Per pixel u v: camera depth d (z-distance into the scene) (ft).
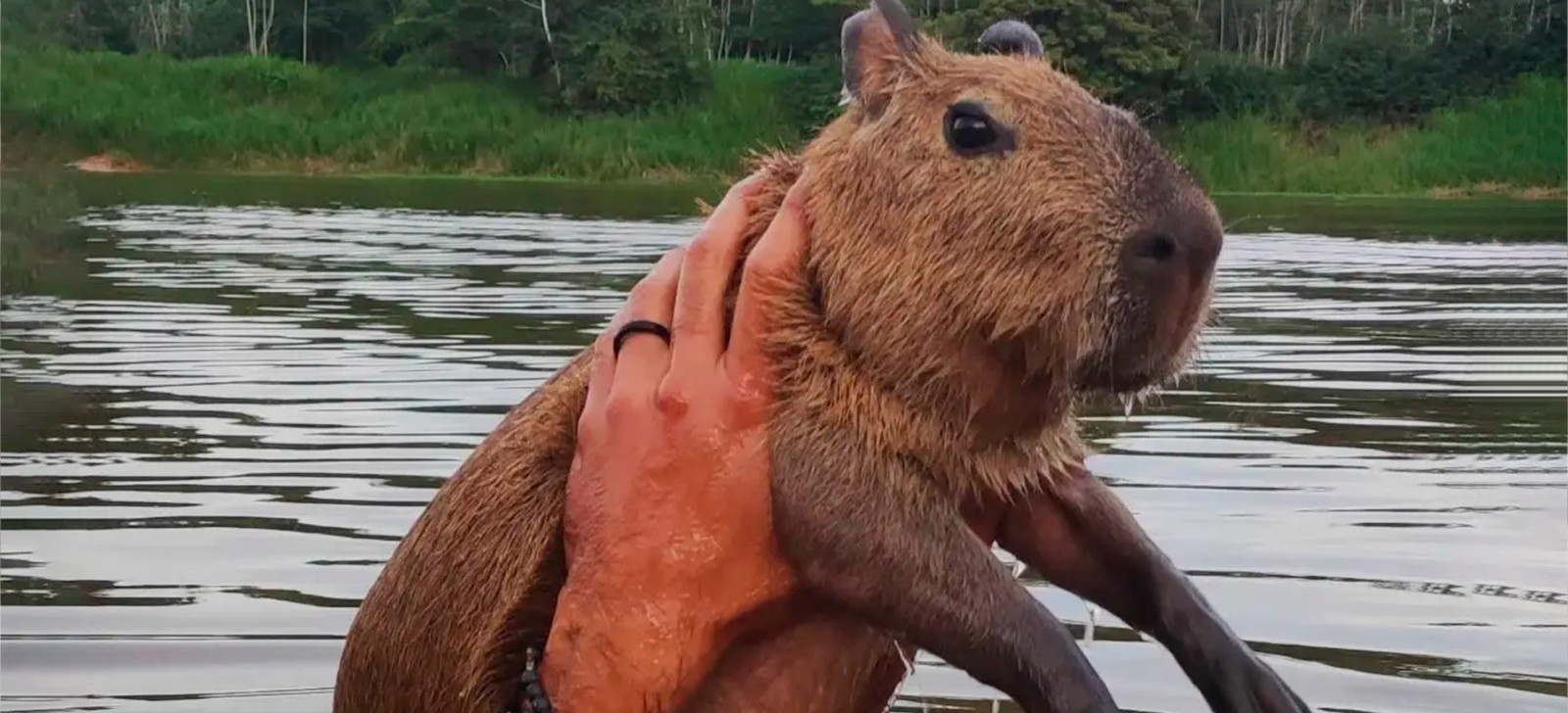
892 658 2.44
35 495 5.04
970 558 2.25
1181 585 2.40
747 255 2.43
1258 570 4.38
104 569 4.36
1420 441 5.90
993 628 2.22
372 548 4.53
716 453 2.28
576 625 2.29
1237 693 2.34
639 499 2.28
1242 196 23.89
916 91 2.31
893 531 2.24
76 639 3.88
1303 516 4.88
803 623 2.37
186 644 3.84
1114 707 2.22
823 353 2.29
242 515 4.83
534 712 2.32
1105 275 2.20
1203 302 2.26
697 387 2.29
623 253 12.81
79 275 10.75
